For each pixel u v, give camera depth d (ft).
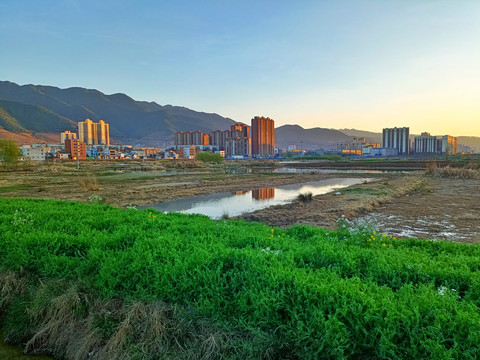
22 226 21.79
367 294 11.16
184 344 11.47
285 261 14.70
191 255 14.83
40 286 15.57
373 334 9.55
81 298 14.43
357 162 324.19
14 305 15.66
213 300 12.08
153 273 13.98
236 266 14.16
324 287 11.17
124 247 17.72
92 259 15.53
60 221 24.39
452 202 70.64
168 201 83.25
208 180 144.87
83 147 442.50
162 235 19.70
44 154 385.70
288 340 10.51
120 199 83.05
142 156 540.93
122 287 14.05
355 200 73.87
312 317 10.32
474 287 12.08
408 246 20.68
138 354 11.40
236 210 69.56
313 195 92.99
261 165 319.88
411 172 187.62
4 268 17.04
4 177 151.02
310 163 343.26
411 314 9.68
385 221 51.13
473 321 9.07
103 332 12.78
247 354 10.64
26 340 14.74
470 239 39.06
